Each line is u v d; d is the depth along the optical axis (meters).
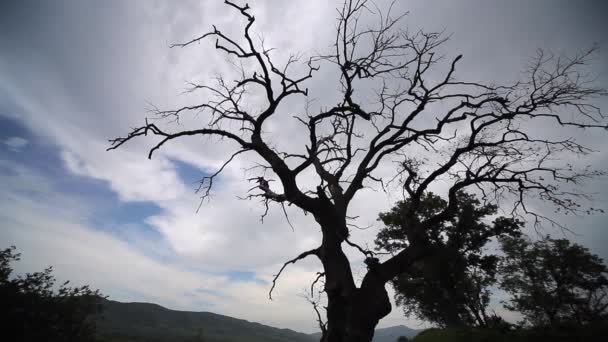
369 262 9.36
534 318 33.03
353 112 10.48
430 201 24.52
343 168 12.74
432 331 15.30
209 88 10.98
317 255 9.85
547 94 10.66
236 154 10.21
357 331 8.26
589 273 31.02
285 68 10.05
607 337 9.84
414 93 10.95
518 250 33.91
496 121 10.47
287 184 9.70
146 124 9.64
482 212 22.30
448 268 23.75
